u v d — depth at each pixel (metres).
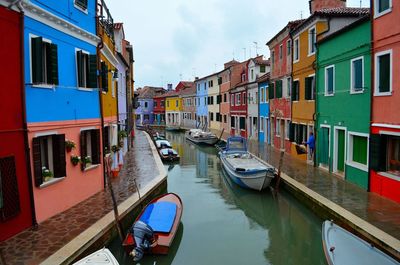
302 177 13.90
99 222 8.51
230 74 36.38
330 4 18.62
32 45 8.23
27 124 8.06
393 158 10.75
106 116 13.96
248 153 19.41
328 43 14.68
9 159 7.54
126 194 11.44
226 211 12.55
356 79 12.48
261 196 14.05
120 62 19.94
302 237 10.11
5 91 7.51
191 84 63.09
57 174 9.31
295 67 18.98
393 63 10.19
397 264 6.43
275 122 23.47
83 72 11.02
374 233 7.69
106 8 13.88
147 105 69.81
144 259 8.10
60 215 9.17
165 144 27.22
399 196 9.95
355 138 12.84
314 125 16.22
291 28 19.02
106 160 12.67
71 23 9.84
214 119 43.81
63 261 6.48
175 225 9.24
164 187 14.52
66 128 9.77
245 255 8.89
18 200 7.79
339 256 6.59
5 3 7.40
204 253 8.98
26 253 6.82
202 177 18.66
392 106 10.27
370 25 11.31
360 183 12.16
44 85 8.65
